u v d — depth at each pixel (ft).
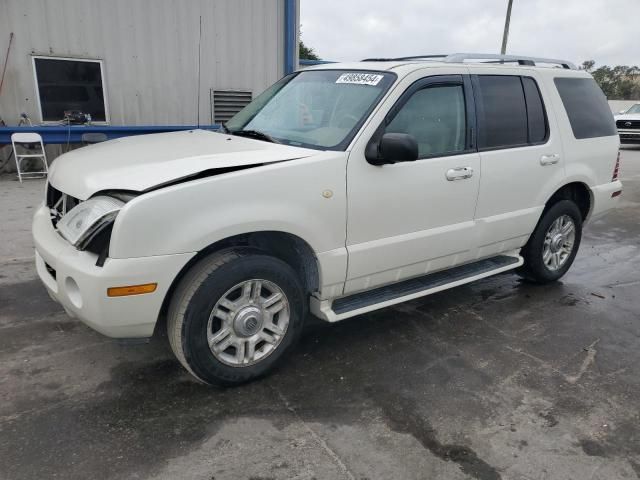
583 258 20.20
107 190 9.27
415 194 11.85
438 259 12.94
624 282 17.60
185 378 10.75
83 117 30.40
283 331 10.77
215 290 9.59
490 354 12.32
